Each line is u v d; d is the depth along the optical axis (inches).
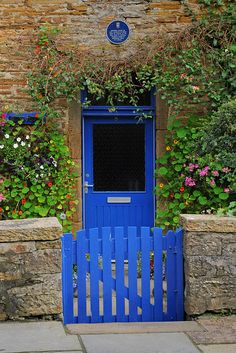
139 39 311.1
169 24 312.5
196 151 299.4
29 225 203.3
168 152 311.0
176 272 211.9
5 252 198.1
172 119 305.9
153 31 312.0
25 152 303.9
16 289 199.0
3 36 311.0
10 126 306.8
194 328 194.4
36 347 174.1
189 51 300.4
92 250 206.8
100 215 323.9
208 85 300.7
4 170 306.3
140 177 325.4
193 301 206.2
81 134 317.4
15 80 310.7
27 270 198.8
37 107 309.4
